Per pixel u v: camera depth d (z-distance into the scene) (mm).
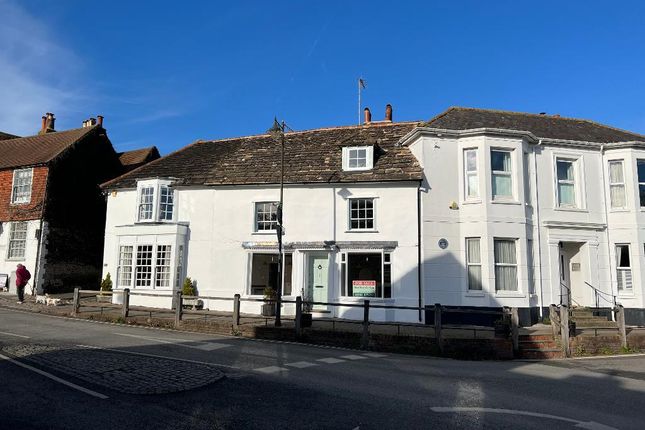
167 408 6805
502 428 6527
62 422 6023
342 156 19953
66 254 25500
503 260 17703
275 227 20156
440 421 6727
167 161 24641
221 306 20078
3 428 5695
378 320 17891
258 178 20469
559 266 18500
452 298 17516
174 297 20469
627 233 18703
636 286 18359
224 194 20953
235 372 9367
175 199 21797
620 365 12320
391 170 18969
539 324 17469
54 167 25094
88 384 7867
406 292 17875
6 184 25656
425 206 18141
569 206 19062
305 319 15203
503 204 17734
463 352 13148
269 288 19109
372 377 9609
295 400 7523
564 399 8383
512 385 9438
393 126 22578
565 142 19047
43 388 7531
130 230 21922
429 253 17828
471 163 18344
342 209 19266
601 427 6766
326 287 19250
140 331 15141
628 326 17469
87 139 27484
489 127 18875
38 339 12414
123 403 6934
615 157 19312
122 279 21875
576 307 18141
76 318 17734
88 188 27297
